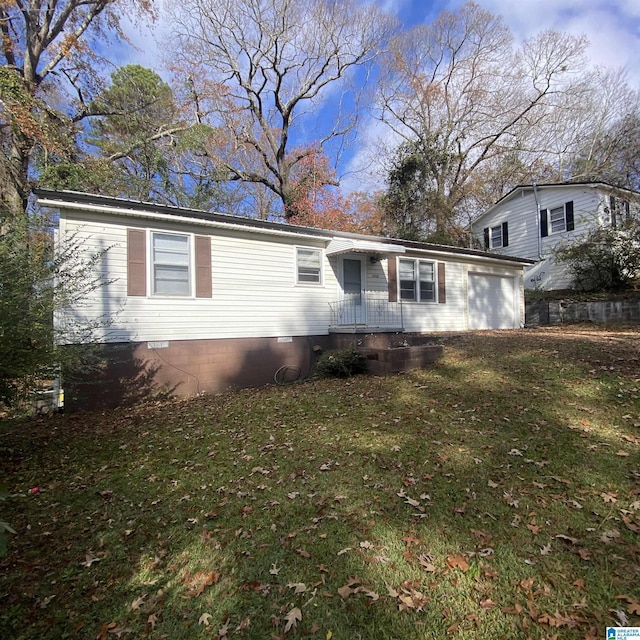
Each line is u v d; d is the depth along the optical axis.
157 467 4.59
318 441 4.91
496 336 11.14
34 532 3.27
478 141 24.73
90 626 2.26
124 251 8.21
